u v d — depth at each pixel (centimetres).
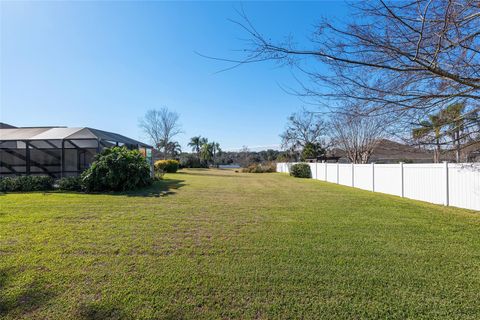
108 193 987
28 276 312
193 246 418
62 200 805
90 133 1311
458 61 327
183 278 312
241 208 720
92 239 441
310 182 1664
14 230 486
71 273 321
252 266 346
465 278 318
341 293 284
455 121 411
